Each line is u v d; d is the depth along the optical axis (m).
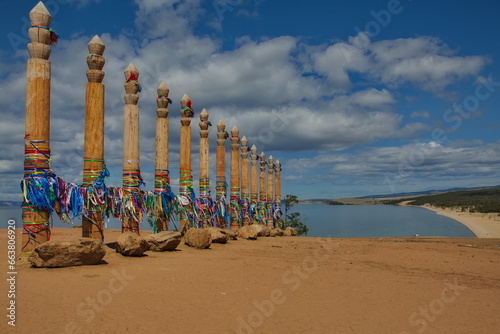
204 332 6.14
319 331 6.41
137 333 5.93
